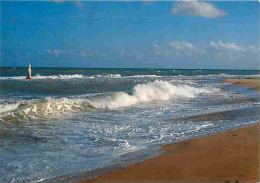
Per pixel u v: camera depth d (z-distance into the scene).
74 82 26.67
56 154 6.00
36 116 9.99
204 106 13.05
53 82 26.12
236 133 7.50
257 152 5.98
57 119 9.64
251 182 4.63
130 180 4.71
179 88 18.67
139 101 14.66
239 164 5.34
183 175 4.90
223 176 4.83
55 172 5.05
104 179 4.75
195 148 6.24
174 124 8.89
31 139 7.15
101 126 8.61
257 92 20.17
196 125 8.70
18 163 5.47
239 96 17.47
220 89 22.52
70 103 11.80
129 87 22.64
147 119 9.76
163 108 12.41
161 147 6.39
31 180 4.73
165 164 5.35
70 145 6.65
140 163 5.42
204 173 4.95
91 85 23.75
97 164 5.42
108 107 12.46
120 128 8.33
